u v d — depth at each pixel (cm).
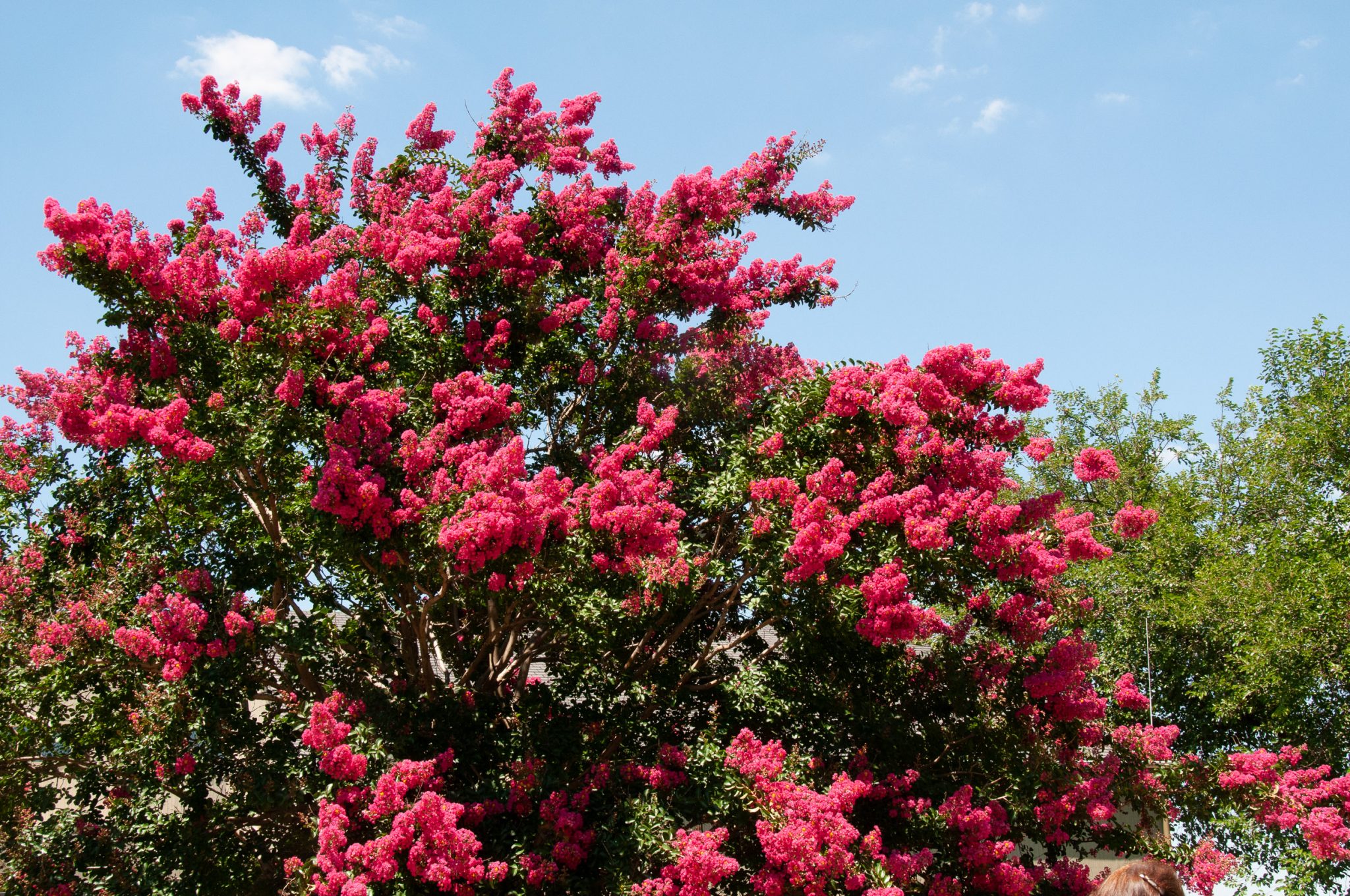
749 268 1205
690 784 894
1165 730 1023
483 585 859
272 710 955
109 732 953
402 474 871
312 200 1199
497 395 941
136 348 908
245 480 930
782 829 755
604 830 841
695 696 1072
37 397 1070
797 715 990
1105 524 938
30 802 947
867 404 896
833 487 862
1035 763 966
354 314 912
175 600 855
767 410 1061
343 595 1041
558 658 1114
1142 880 316
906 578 820
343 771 787
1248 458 1970
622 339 1135
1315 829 925
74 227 805
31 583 990
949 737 1022
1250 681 1582
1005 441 923
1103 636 1786
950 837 905
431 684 997
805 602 873
